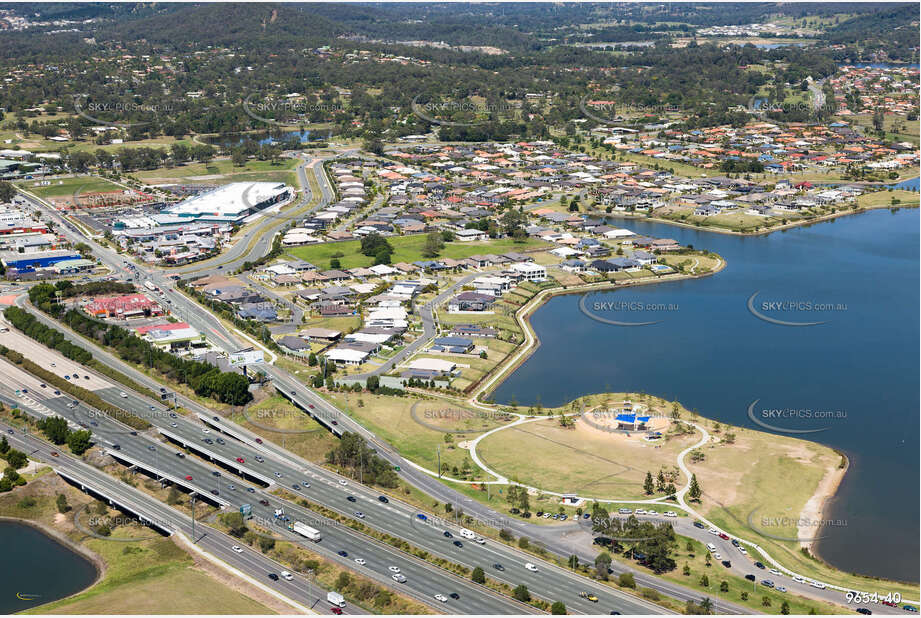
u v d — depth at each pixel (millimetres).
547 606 169375
